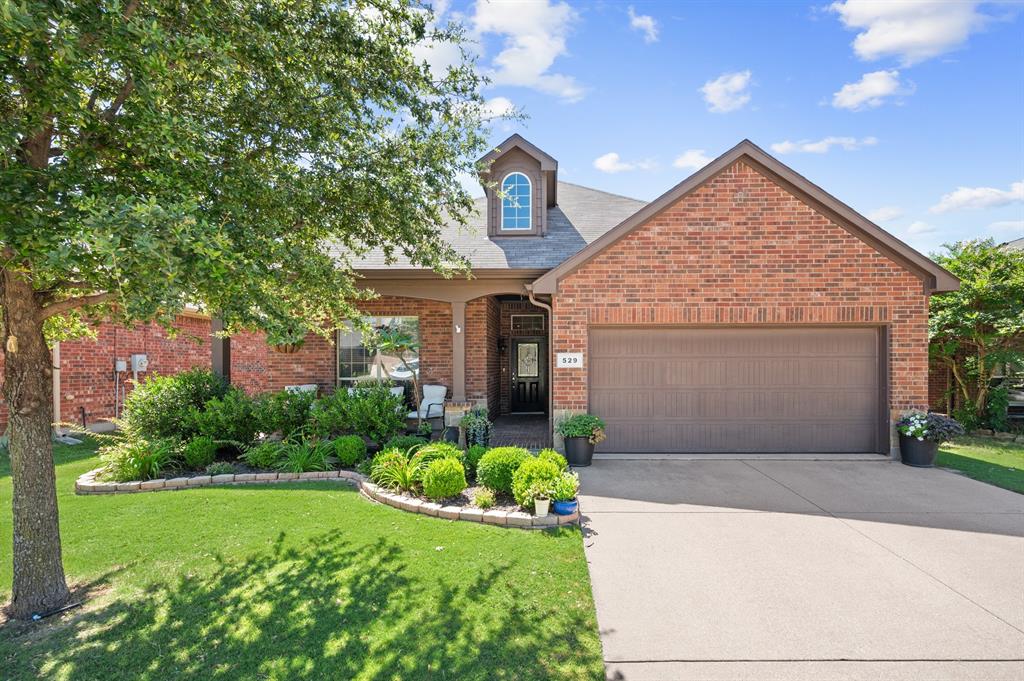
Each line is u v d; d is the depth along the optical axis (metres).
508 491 6.28
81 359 11.77
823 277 8.76
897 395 8.74
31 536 3.84
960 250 11.48
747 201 8.77
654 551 4.87
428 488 5.94
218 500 6.29
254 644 3.37
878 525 5.57
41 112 3.05
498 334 14.42
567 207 12.88
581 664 3.18
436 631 3.50
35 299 3.87
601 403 9.24
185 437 8.38
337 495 6.51
